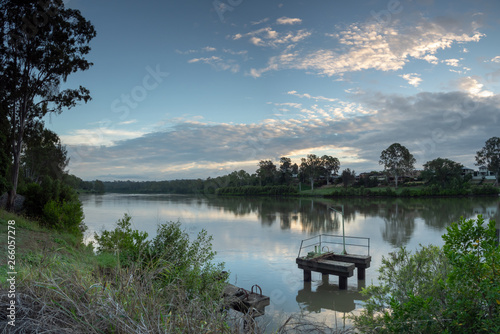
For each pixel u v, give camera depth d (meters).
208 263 8.36
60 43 24.75
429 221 43.75
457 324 4.09
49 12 23.11
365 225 40.66
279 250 25.36
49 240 11.70
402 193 93.81
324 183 136.50
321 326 3.66
